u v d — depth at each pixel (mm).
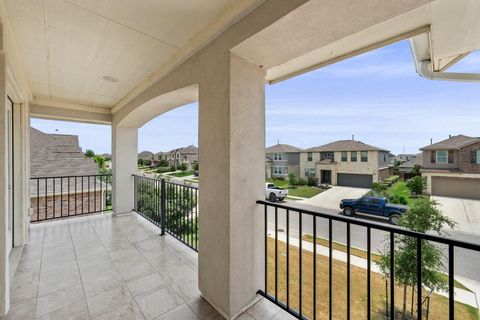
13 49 2104
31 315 1760
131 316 1772
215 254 1867
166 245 3148
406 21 1643
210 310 1855
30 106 3857
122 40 2088
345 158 15281
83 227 3877
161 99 3008
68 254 2832
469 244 912
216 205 1854
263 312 1828
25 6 1596
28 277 2291
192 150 31406
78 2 1560
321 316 2426
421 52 2297
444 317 2711
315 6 1234
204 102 1996
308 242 5457
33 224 3986
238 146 1778
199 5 1613
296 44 1645
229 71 1718
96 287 2143
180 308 1877
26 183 3197
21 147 3078
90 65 2621
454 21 1634
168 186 3580
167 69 2520
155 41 2105
